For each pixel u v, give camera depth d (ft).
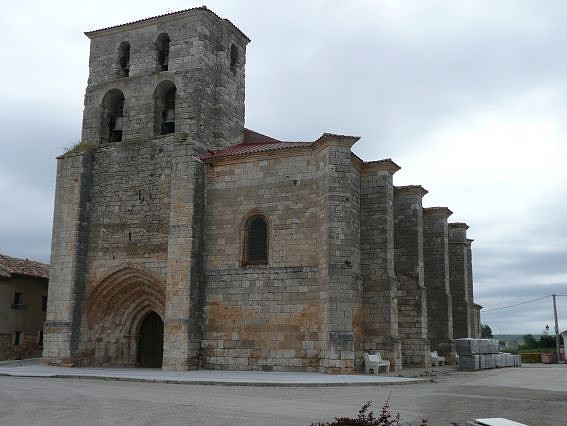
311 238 104.99
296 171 108.27
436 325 136.46
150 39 126.41
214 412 53.11
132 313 121.08
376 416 50.16
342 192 101.40
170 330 106.73
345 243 99.86
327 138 102.42
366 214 114.11
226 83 127.34
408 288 123.03
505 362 143.13
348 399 64.44
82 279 119.24
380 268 110.83
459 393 72.33
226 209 112.27
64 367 113.29
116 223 119.44
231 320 107.65
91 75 130.62
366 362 100.58
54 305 118.42
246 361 105.09
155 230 115.34
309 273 103.76
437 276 138.51
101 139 127.34
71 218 120.67
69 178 122.72
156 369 110.42
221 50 127.54
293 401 62.03
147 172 118.32
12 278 148.25
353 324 102.89
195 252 109.60
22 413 52.54
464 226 157.89
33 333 154.20
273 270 106.32
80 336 117.50
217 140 122.62
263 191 110.01
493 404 61.57
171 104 126.00
